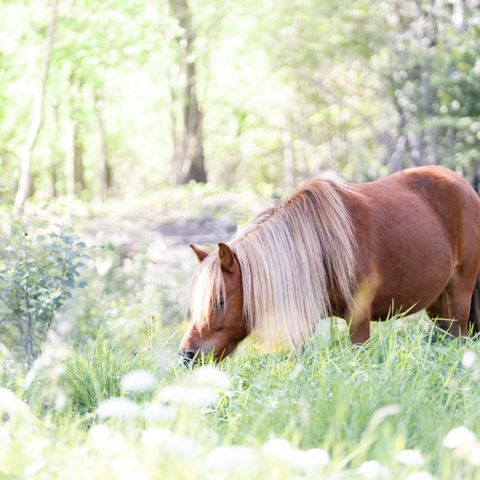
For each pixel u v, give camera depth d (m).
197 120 41.53
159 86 46.69
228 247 8.66
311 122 42.47
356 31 26.09
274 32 29.61
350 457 5.76
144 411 6.88
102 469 5.66
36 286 11.56
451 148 23.30
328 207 9.23
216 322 8.75
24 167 28.23
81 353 9.41
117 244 22.20
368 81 30.14
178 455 5.61
